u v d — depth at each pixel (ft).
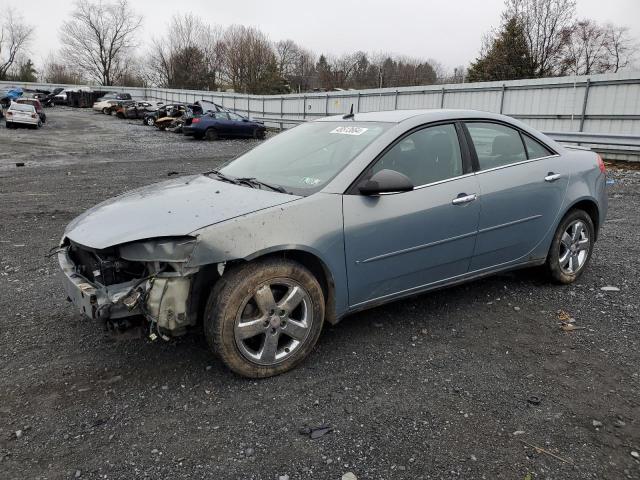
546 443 8.51
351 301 11.45
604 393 9.97
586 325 13.00
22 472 7.86
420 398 9.80
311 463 8.04
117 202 11.93
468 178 12.85
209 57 275.39
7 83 217.56
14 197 31.83
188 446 8.45
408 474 7.80
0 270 17.76
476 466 7.97
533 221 14.21
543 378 10.52
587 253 16.07
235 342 10.00
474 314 13.66
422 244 12.04
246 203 10.52
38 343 12.09
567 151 15.69
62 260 11.39
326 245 10.66
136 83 298.15
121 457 8.19
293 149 13.46
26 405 9.59
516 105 59.41
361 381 10.39
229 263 10.17
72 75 305.53
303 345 10.80
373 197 11.32
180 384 10.29
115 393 9.99
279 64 282.56
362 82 288.30
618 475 7.79
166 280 9.59
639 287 15.57
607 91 50.37
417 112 13.26
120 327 10.12
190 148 68.69
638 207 28.09
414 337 12.31
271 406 9.54
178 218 10.05
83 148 66.54
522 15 129.90
